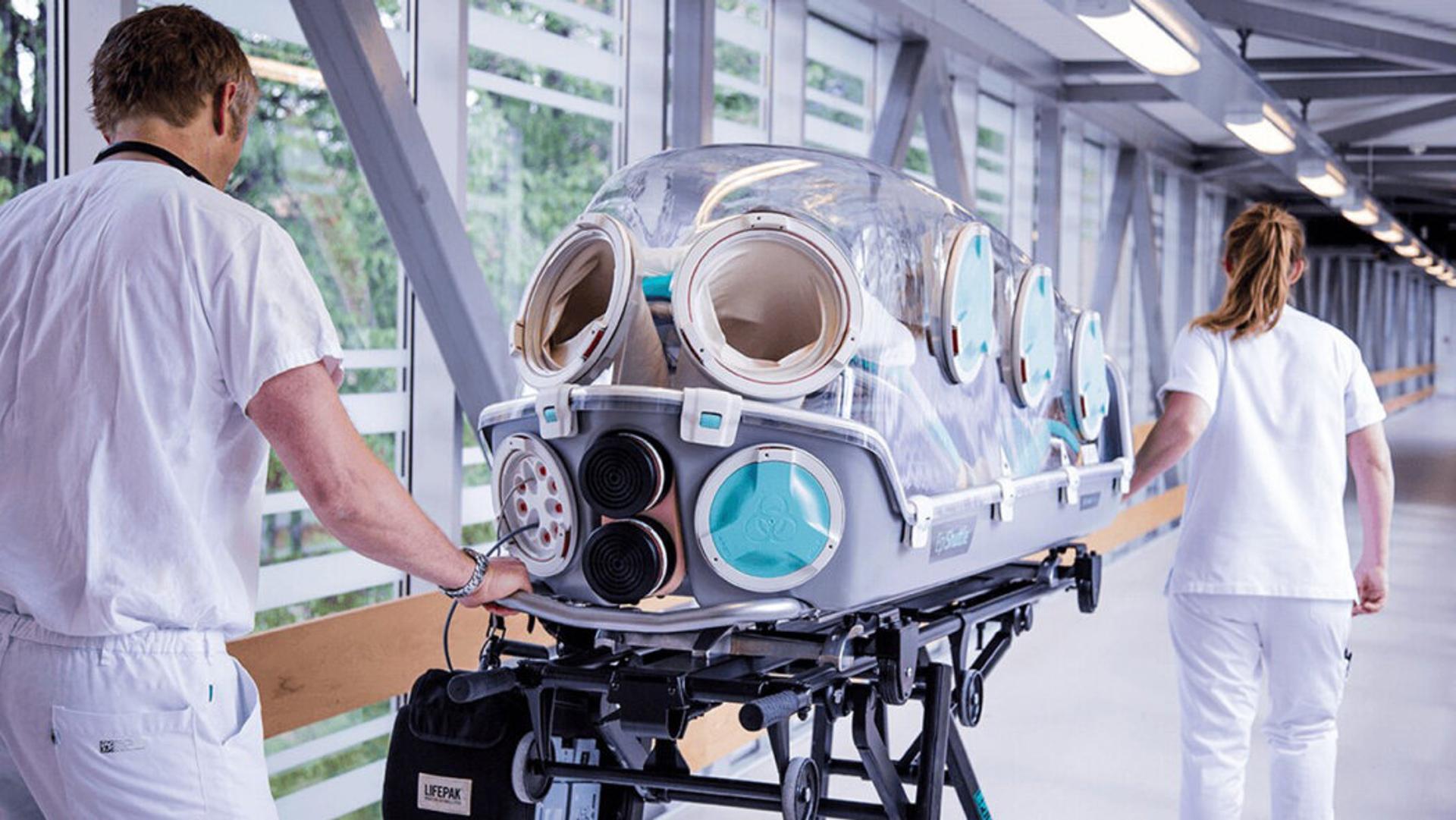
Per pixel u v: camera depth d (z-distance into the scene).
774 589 1.86
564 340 2.05
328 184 3.51
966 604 2.48
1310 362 2.98
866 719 2.12
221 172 1.89
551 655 2.19
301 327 1.73
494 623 2.14
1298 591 2.90
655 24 4.50
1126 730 4.97
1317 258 17.67
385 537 1.75
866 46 6.00
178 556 1.71
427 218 3.20
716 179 2.23
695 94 4.45
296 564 3.41
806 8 5.40
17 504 1.72
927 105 5.94
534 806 2.05
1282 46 7.22
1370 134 8.81
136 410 1.69
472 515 3.97
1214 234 12.61
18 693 1.69
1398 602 7.53
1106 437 2.94
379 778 3.79
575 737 2.14
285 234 1.78
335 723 3.63
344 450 1.73
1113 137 8.81
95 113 1.87
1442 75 7.34
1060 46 7.06
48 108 2.77
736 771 4.50
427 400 3.81
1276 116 6.27
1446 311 33.97
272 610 3.35
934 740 2.26
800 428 1.84
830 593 1.87
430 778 2.01
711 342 1.87
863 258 2.05
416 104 3.59
